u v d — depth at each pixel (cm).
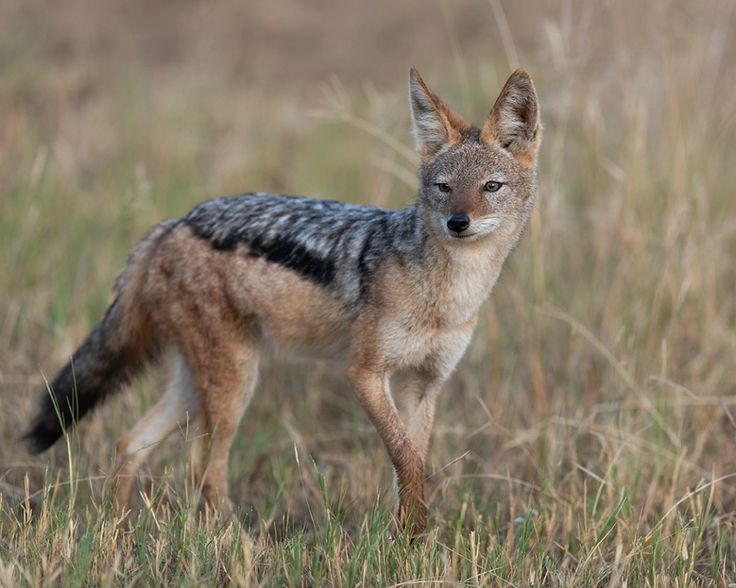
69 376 1024
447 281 912
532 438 1102
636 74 1460
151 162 1934
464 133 957
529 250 1402
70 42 2744
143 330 1039
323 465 1118
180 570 774
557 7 2698
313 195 1727
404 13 3072
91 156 1995
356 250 954
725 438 1144
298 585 787
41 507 893
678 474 1030
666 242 1293
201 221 1010
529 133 948
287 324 993
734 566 873
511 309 1362
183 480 1043
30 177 1680
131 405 1162
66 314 1311
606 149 1541
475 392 1220
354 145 2047
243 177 1875
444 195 915
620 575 823
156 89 2391
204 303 988
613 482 990
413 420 977
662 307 1294
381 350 927
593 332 1312
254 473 1110
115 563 739
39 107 2255
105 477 933
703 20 1501
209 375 999
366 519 859
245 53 2812
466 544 850
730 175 1677
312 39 2945
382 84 2538
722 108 1575
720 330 1284
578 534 924
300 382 1284
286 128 2198
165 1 3156
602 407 1134
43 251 1508
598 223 1447
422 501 913
